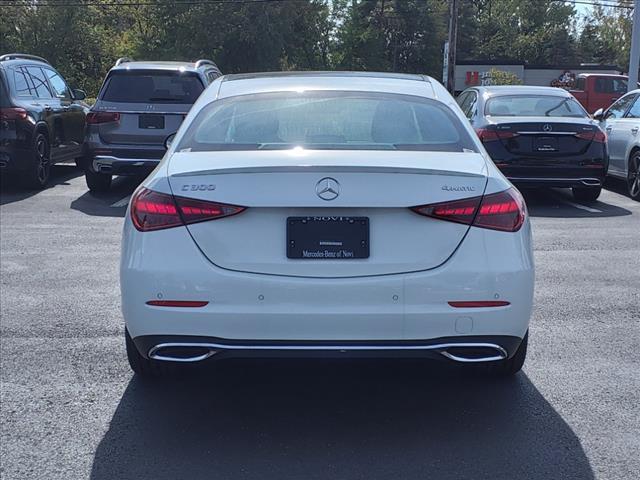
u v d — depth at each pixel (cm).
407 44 7206
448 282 352
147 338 359
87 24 4112
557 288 643
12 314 564
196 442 374
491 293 354
